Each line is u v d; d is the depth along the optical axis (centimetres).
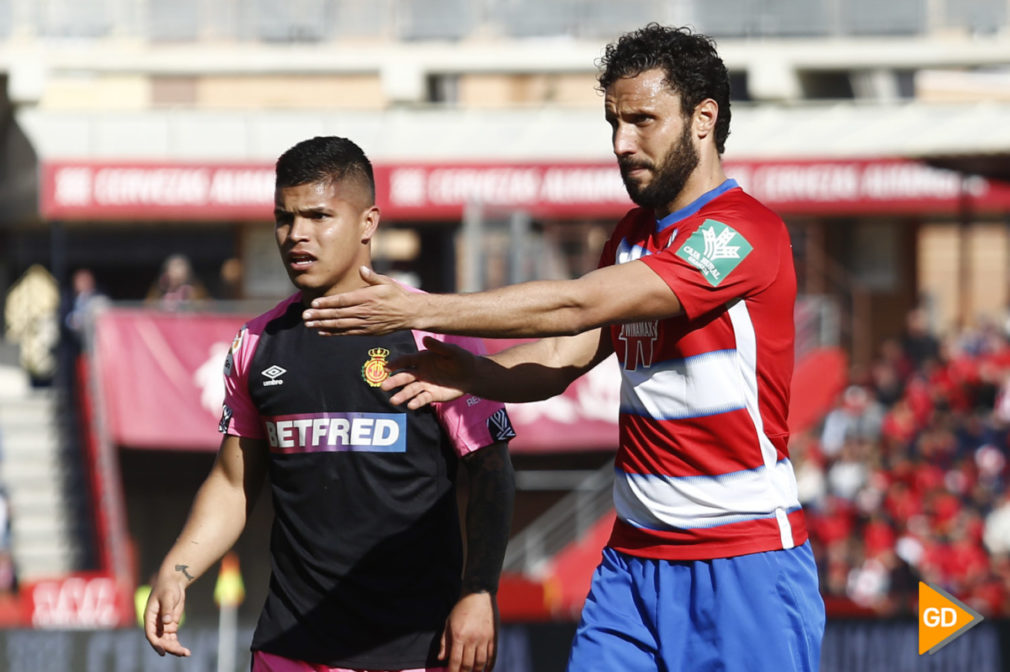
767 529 1314
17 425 6000
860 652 3478
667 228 1305
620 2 6750
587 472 6041
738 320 1272
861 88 7644
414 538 1398
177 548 1436
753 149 6469
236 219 6500
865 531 5691
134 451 6078
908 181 6150
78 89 7475
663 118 1273
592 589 1394
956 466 6112
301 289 1392
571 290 1181
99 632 3397
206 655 3409
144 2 6819
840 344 6688
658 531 1340
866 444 6059
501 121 6625
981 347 6625
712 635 1313
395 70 6775
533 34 6775
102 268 8400
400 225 6956
